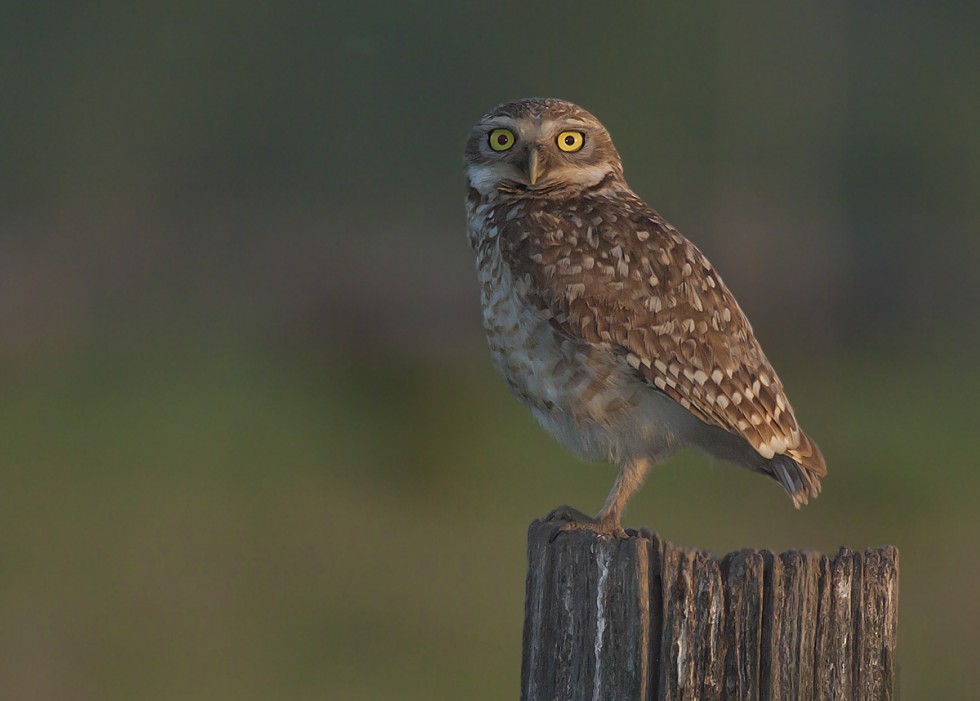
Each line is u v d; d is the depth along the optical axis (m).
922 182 45.50
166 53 45.41
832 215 44.34
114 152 45.12
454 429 24.39
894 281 40.03
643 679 7.30
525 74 45.56
